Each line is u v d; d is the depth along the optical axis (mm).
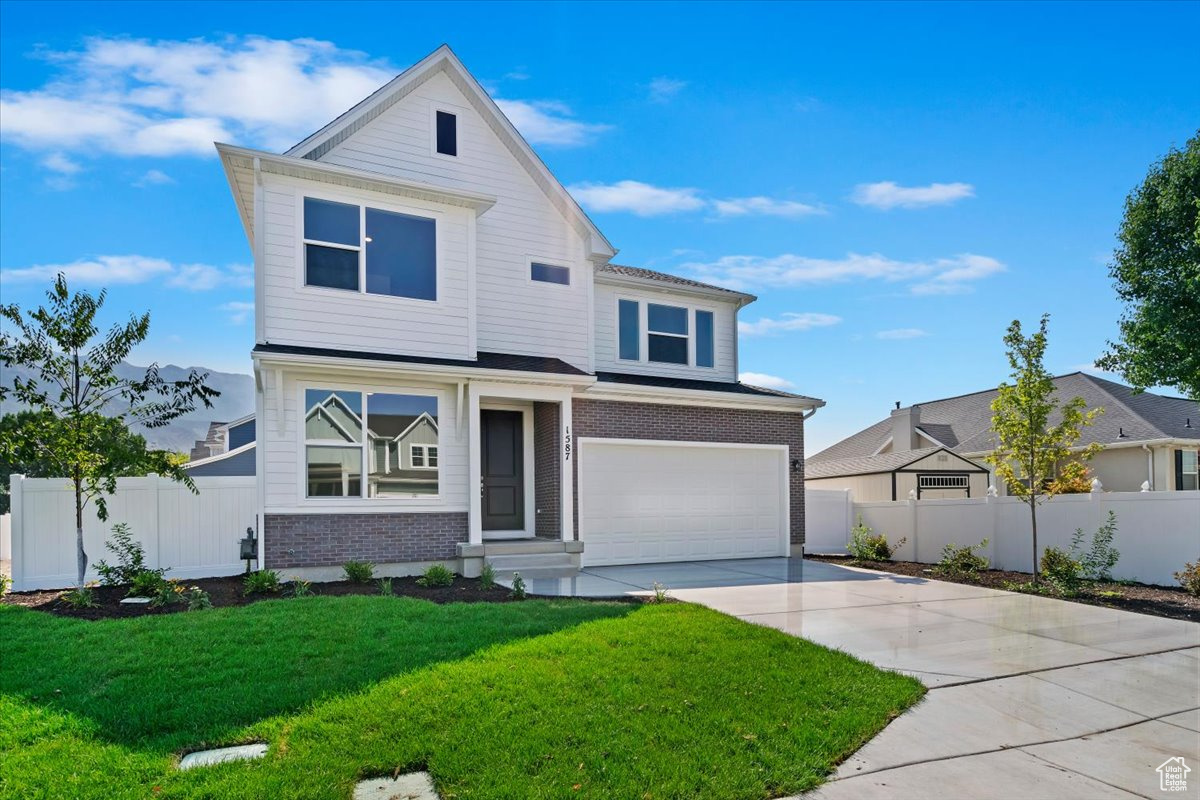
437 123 14023
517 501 13891
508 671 5875
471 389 12367
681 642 6953
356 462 11766
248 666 6004
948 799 4148
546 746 4543
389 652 6414
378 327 12273
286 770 4148
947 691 6066
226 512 11836
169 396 10656
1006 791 4262
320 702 5180
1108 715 5602
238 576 11617
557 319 14789
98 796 3854
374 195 12422
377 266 12422
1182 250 18125
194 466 19516
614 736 4711
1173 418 23344
